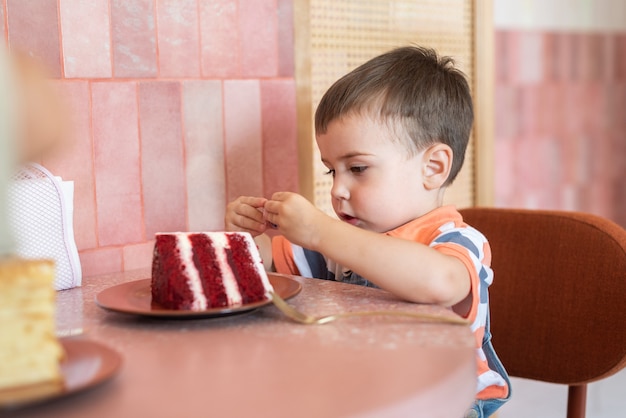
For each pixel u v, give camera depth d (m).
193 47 1.23
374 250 0.89
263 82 1.33
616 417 2.03
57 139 0.55
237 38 1.28
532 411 2.05
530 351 1.20
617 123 2.58
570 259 1.18
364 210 1.13
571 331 1.16
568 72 2.38
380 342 0.69
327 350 0.67
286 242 1.27
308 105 1.39
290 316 0.78
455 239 1.02
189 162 1.24
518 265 1.23
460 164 1.23
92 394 0.56
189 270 0.81
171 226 1.23
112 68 1.14
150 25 1.18
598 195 2.53
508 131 2.20
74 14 1.10
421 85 1.15
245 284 0.83
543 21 2.28
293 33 1.36
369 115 1.11
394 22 1.51
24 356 0.54
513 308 1.22
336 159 1.14
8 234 0.56
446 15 1.61
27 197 0.97
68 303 0.91
